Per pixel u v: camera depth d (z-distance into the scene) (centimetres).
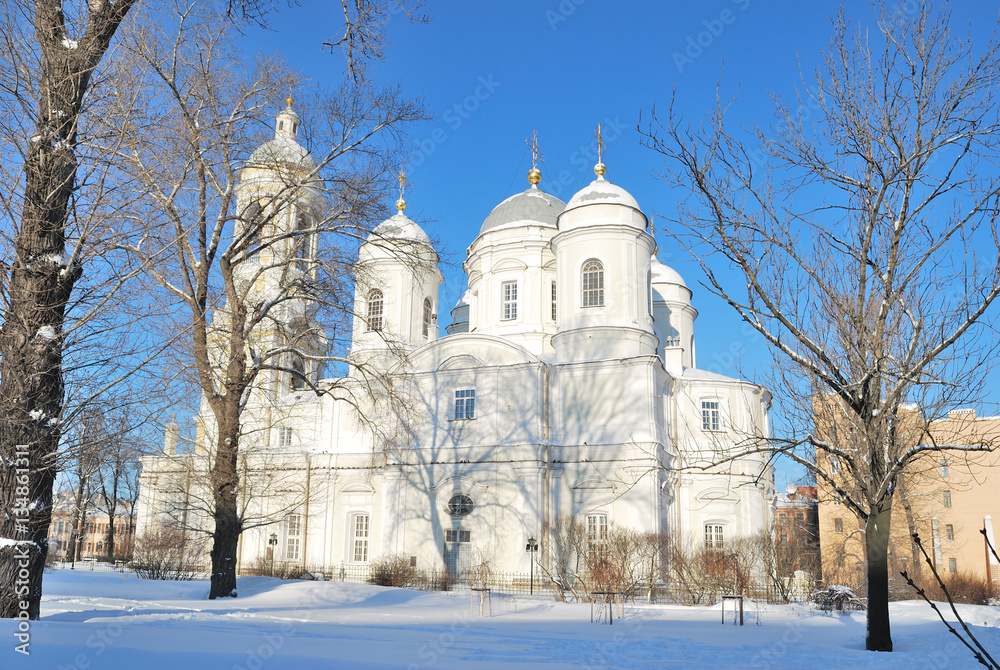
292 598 2870
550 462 4103
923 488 4812
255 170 2659
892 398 1684
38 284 1501
